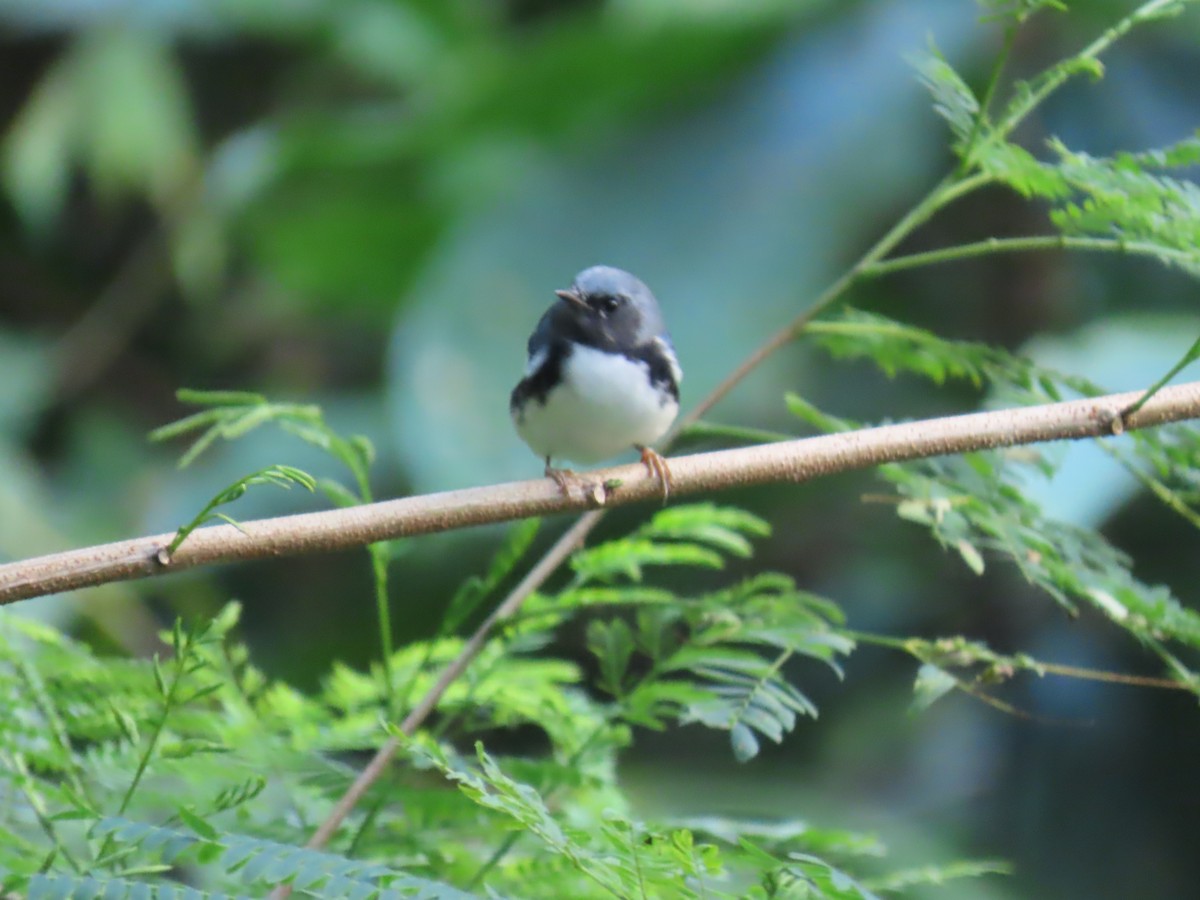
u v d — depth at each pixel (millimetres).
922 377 12172
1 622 4840
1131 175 4859
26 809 4520
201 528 4180
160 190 15820
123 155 15148
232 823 4715
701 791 10281
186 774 4797
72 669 4824
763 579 5234
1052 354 9945
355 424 13211
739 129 12594
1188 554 11016
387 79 15867
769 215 12289
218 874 4438
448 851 4809
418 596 12695
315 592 13617
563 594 5199
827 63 12633
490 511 4625
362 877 3471
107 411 15641
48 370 15523
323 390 15773
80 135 15148
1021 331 12398
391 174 13883
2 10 15156
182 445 15625
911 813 11016
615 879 3561
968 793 11211
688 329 11961
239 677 5348
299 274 14891
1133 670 11133
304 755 4957
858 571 12078
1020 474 5488
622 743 5008
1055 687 11195
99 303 16078
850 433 4957
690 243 12312
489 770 3559
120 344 15914
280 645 13273
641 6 12594
